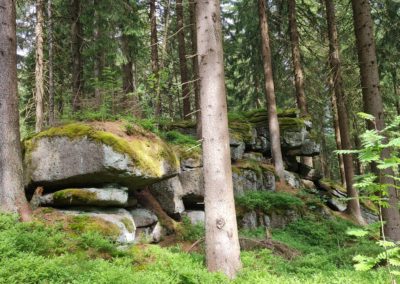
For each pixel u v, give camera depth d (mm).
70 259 6355
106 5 14586
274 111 17375
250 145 17391
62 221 7969
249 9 21078
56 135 8820
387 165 4051
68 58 16906
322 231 13750
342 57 18000
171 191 11586
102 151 8352
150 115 13000
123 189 9141
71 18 15125
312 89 21906
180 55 18438
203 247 9914
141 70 21719
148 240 9508
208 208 7141
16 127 8445
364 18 10203
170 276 6188
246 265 7480
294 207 14781
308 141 18516
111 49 15484
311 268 7699
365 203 20141
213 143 7234
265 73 17641
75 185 8953
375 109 9805
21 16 15891
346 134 16719
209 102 7324
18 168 8273
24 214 7965
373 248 8898
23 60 16531
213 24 7461
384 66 15961
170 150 10938
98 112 10070
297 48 19219
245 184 14758
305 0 21672
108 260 6934
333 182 20953
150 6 17047
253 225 13312
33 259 5762
